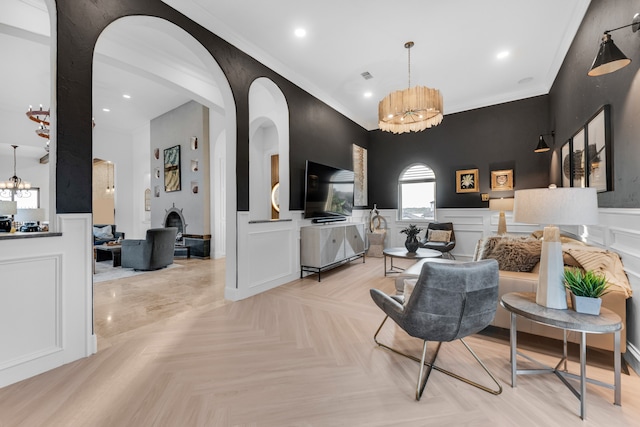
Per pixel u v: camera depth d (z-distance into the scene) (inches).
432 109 135.9
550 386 68.1
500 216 192.4
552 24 125.4
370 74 171.2
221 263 224.8
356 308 122.2
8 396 65.0
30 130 264.8
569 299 71.0
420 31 130.2
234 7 114.3
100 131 319.3
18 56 164.7
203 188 245.4
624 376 70.9
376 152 268.5
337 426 56.3
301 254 175.3
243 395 65.9
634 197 79.1
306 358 82.1
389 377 72.8
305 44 140.2
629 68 81.3
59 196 77.3
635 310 73.3
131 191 340.5
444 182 235.1
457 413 59.5
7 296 69.4
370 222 264.2
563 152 151.2
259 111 183.8
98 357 82.5
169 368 77.0
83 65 82.0
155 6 101.7
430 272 63.2
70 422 57.4
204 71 158.4
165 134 276.8
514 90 197.9
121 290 150.3
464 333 68.1
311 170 174.6
